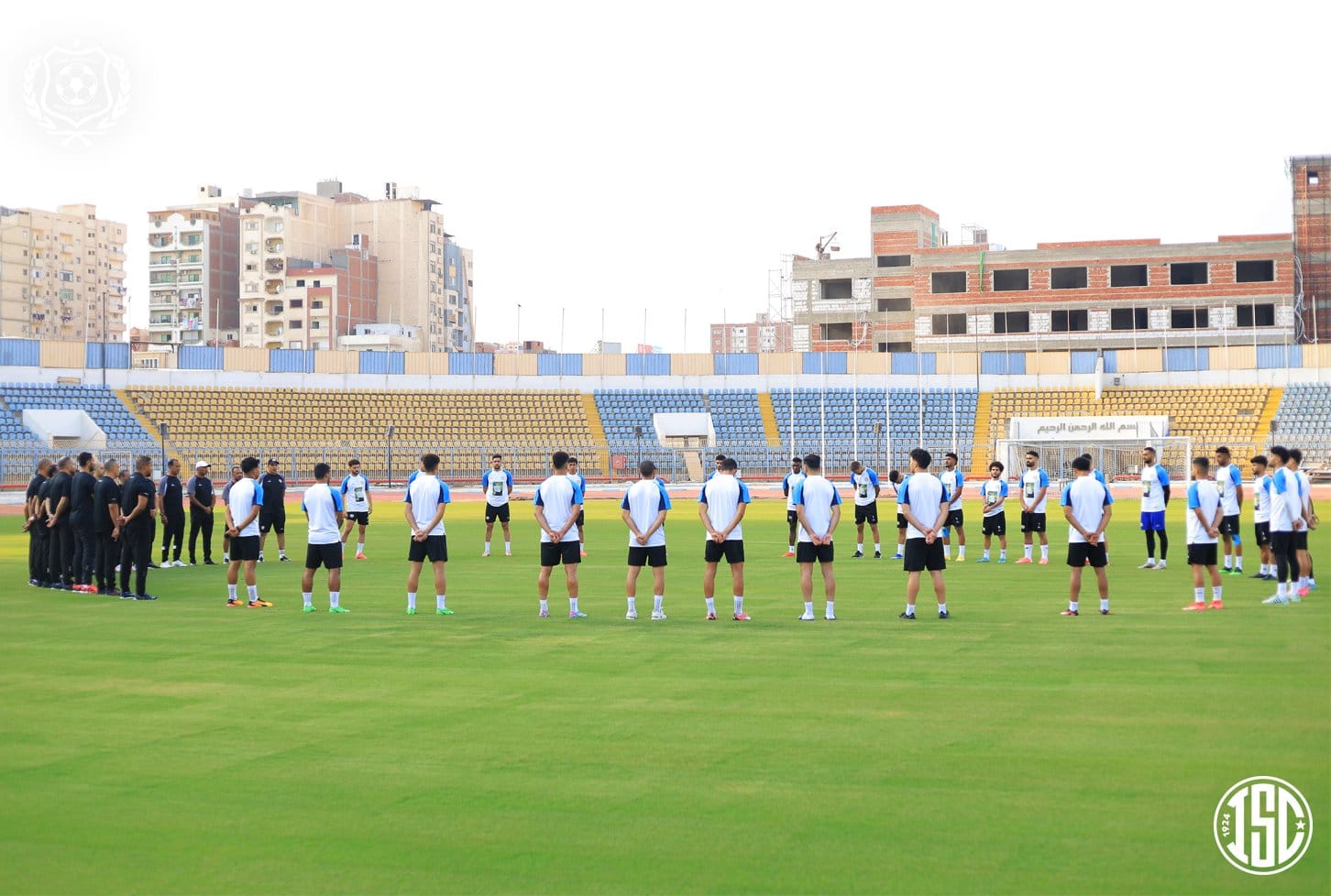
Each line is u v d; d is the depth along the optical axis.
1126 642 14.41
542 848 7.27
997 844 7.21
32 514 22.36
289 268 129.75
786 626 16.25
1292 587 18.86
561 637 15.38
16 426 70.50
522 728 10.20
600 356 84.69
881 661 13.34
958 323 94.81
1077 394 81.00
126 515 20.09
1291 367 79.44
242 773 8.90
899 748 9.38
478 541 33.44
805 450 79.56
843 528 37.88
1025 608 17.89
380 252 134.75
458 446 78.31
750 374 84.75
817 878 6.73
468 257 151.25
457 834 7.54
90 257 152.25
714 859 7.04
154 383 78.06
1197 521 17.25
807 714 10.64
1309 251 90.12
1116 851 7.07
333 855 7.21
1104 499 16.84
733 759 9.16
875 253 102.31
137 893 6.66
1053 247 92.62
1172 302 90.06
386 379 82.56
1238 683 11.79
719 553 16.95
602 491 67.12
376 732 10.12
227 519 18.88
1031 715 10.47
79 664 13.48
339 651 14.29
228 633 15.88
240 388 79.06
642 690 11.80
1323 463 70.44
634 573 17.05
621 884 6.70
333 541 18.09
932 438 80.69
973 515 44.97
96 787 8.58
